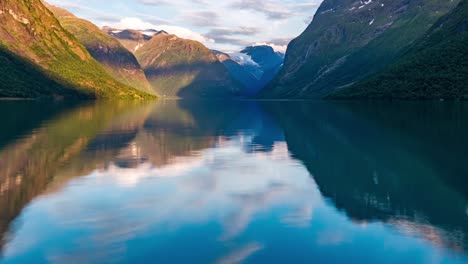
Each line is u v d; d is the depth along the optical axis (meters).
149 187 27.42
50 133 58.06
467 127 62.91
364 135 55.38
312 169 33.66
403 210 22.27
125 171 32.56
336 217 21.11
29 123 74.44
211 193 25.92
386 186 27.58
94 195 25.23
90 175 30.94
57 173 31.52
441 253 16.83
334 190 26.58
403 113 99.31
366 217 21.08
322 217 21.14
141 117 97.62
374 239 18.22
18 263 15.95
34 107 142.00
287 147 46.38
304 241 18.02
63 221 20.41
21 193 25.59
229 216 21.31
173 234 18.77
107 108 147.50
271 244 17.69
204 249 17.17
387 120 79.81
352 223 20.20
